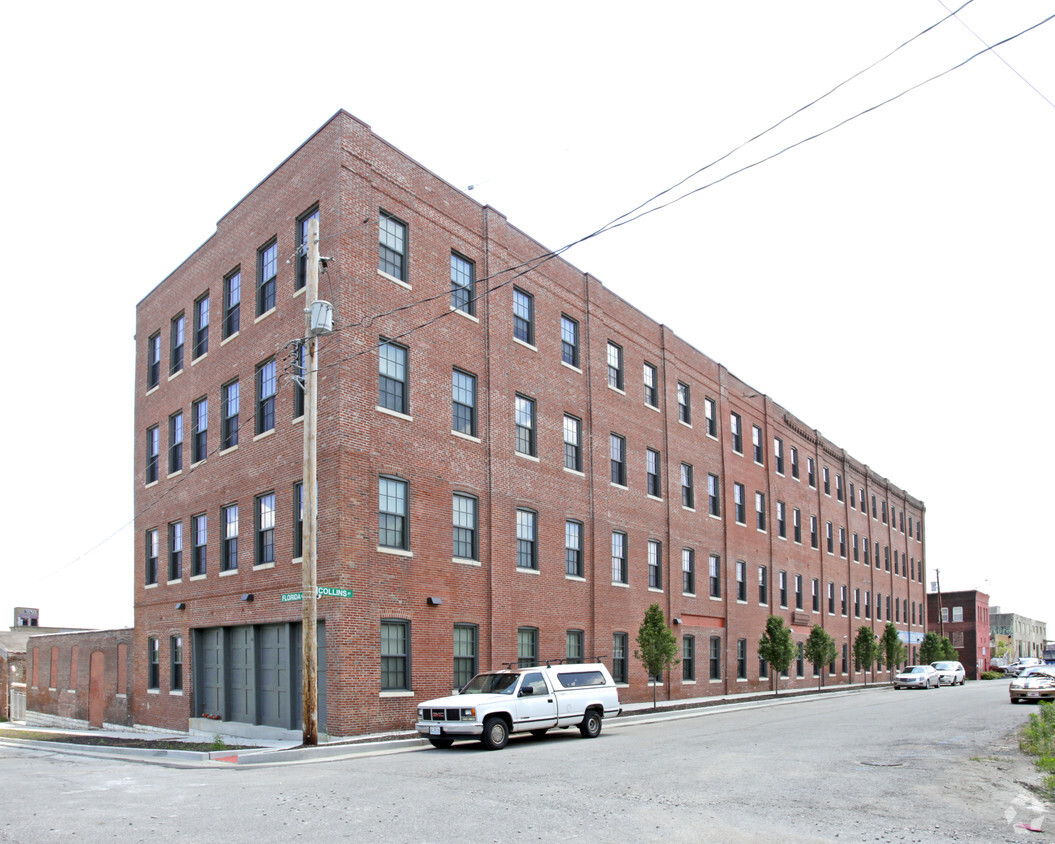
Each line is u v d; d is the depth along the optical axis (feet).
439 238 87.66
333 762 56.44
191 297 99.76
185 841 30.58
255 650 82.23
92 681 115.85
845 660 184.55
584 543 104.01
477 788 41.86
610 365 114.42
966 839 31.65
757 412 154.92
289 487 79.41
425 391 83.46
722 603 133.90
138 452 107.96
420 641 78.84
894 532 228.02
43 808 37.50
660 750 58.08
